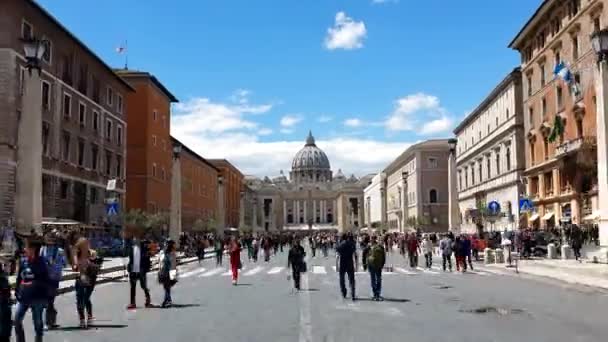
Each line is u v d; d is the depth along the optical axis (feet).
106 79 221.25
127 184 257.14
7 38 151.94
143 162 258.57
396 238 278.46
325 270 128.77
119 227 209.36
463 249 117.29
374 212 619.67
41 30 167.63
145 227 202.39
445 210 398.42
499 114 260.42
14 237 85.92
